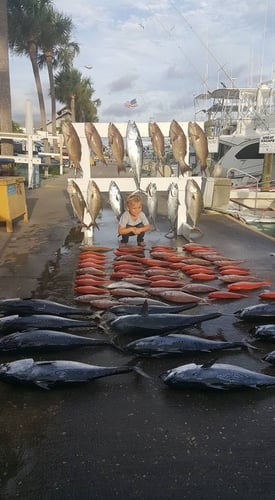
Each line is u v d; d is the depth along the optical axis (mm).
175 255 7441
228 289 5766
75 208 8664
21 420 2936
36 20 34906
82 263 6871
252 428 2863
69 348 3900
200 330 4422
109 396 3225
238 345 3846
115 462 2537
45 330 4023
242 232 10234
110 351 3975
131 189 8789
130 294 5344
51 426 2871
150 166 21234
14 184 10305
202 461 2549
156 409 3062
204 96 24031
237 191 16328
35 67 37562
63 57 43156
